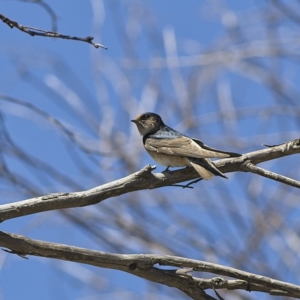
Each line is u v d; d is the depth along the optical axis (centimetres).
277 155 863
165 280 783
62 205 786
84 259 769
